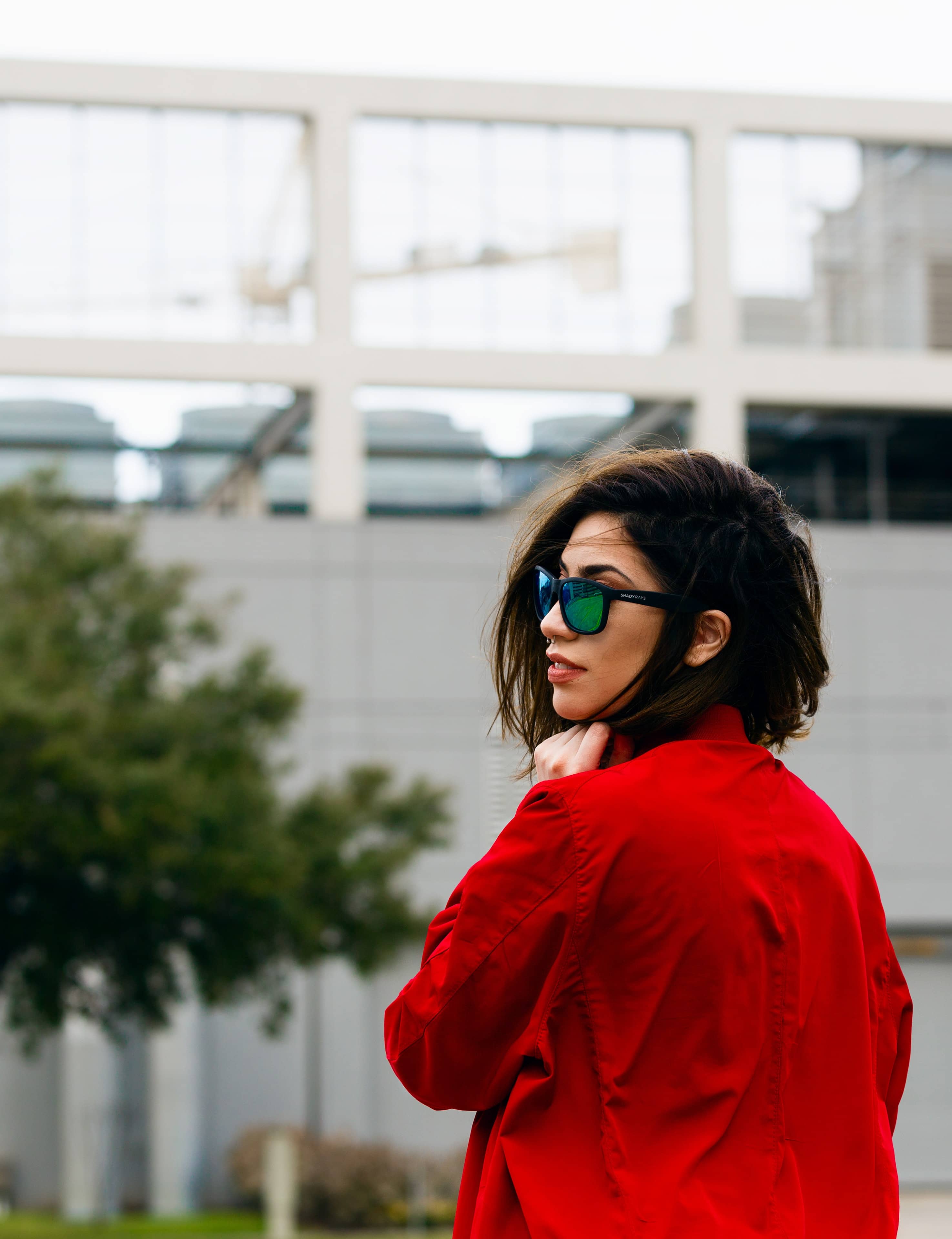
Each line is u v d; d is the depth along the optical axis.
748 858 1.34
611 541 1.44
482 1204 1.32
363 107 19.84
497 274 20.34
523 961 1.32
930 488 21.56
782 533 1.48
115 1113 17.53
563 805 1.34
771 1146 1.30
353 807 14.38
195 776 12.84
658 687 1.43
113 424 19.55
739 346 20.59
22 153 19.47
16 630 13.16
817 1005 1.37
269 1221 16.22
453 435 20.25
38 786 12.48
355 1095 18.53
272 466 20.33
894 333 21.08
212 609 15.05
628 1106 1.29
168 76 19.44
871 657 20.45
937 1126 19.48
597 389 20.03
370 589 19.80
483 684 19.75
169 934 13.41
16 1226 15.86
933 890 20.09
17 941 13.16
